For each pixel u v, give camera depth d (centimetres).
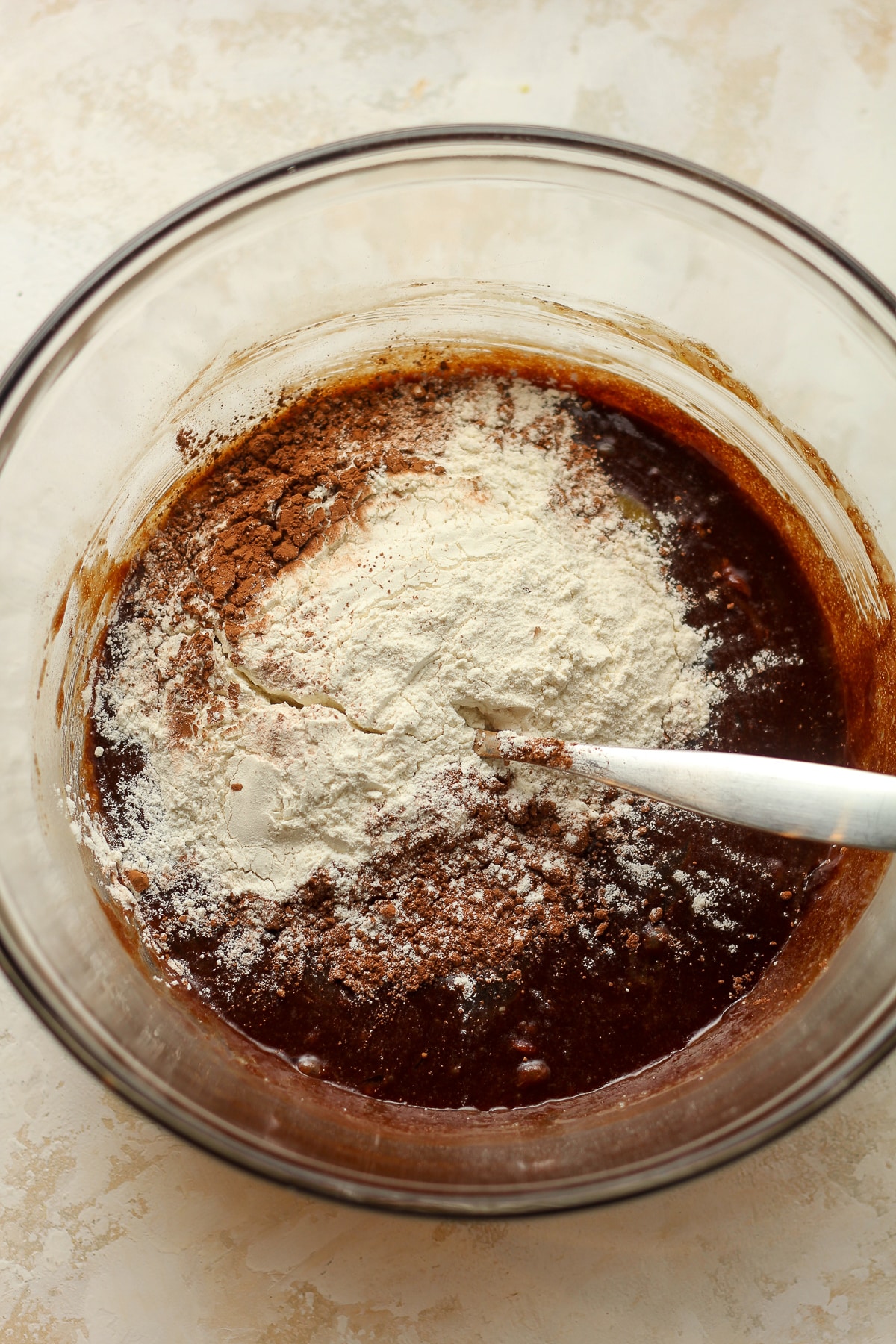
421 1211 35
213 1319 38
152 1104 36
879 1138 39
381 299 41
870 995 38
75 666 40
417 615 38
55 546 40
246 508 40
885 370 40
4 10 42
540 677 38
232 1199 38
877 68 41
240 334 41
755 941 39
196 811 39
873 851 40
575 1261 38
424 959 38
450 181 39
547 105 42
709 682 40
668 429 41
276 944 38
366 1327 38
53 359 38
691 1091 38
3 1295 38
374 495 40
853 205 41
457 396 42
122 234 41
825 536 41
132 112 41
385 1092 38
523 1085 38
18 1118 39
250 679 39
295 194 39
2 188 41
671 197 39
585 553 40
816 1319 38
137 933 39
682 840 39
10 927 36
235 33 42
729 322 41
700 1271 38
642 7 42
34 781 39
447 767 38
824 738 40
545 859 39
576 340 42
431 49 42
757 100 41
